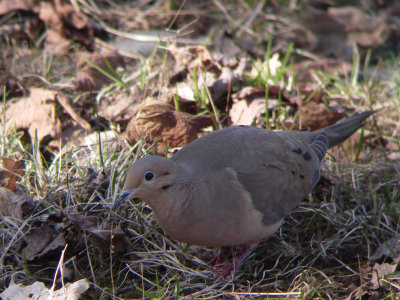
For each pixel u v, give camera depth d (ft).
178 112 34.88
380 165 36.19
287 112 38.70
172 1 53.11
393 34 52.13
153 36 48.01
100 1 51.85
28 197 29.40
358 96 43.42
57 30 46.62
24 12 47.62
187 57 41.06
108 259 28.71
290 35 51.49
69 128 36.52
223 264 29.81
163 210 25.11
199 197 25.31
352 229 31.42
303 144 31.91
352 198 33.73
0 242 28.22
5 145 33.78
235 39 49.83
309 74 46.39
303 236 31.53
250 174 27.55
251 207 27.12
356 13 53.16
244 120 37.37
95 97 39.24
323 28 51.90
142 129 34.55
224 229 26.40
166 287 27.40
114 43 46.96
